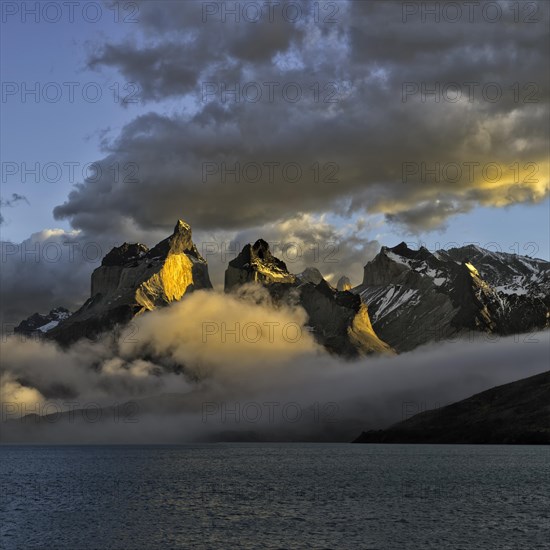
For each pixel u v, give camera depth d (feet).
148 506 618.03
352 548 442.50
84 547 453.17
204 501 647.15
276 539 469.98
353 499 651.66
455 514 558.97
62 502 650.84
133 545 457.27
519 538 467.52
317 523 526.57
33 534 493.77
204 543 461.37
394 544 452.76
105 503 640.99
